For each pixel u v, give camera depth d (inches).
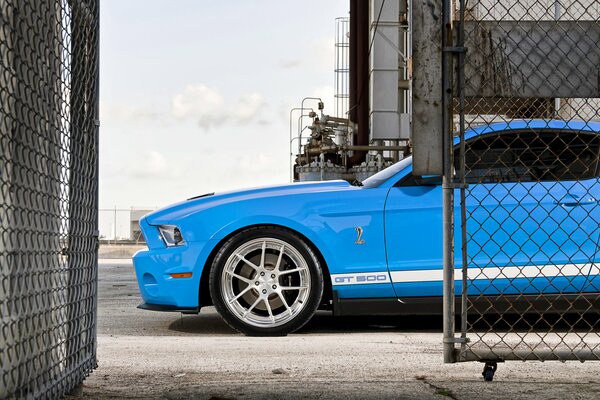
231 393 104.0
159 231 197.3
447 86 103.8
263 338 179.2
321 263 194.2
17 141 71.6
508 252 185.6
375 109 697.6
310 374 122.8
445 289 106.5
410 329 202.8
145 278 197.6
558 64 104.3
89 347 101.0
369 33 724.7
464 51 103.7
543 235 185.5
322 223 191.6
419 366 131.3
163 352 148.2
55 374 84.2
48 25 82.4
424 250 191.3
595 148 187.3
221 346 158.7
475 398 99.3
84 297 97.7
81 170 95.7
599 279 184.2
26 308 74.1
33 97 76.9
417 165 104.4
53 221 83.3
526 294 185.8
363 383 112.6
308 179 697.0
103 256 1019.3
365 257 191.5
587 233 184.9
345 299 191.8
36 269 77.2
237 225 191.6
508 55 104.3
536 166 187.8
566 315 207.0
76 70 93.2
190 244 193.5
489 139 188.4
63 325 87.7
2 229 67.0
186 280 193.2
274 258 194.9
